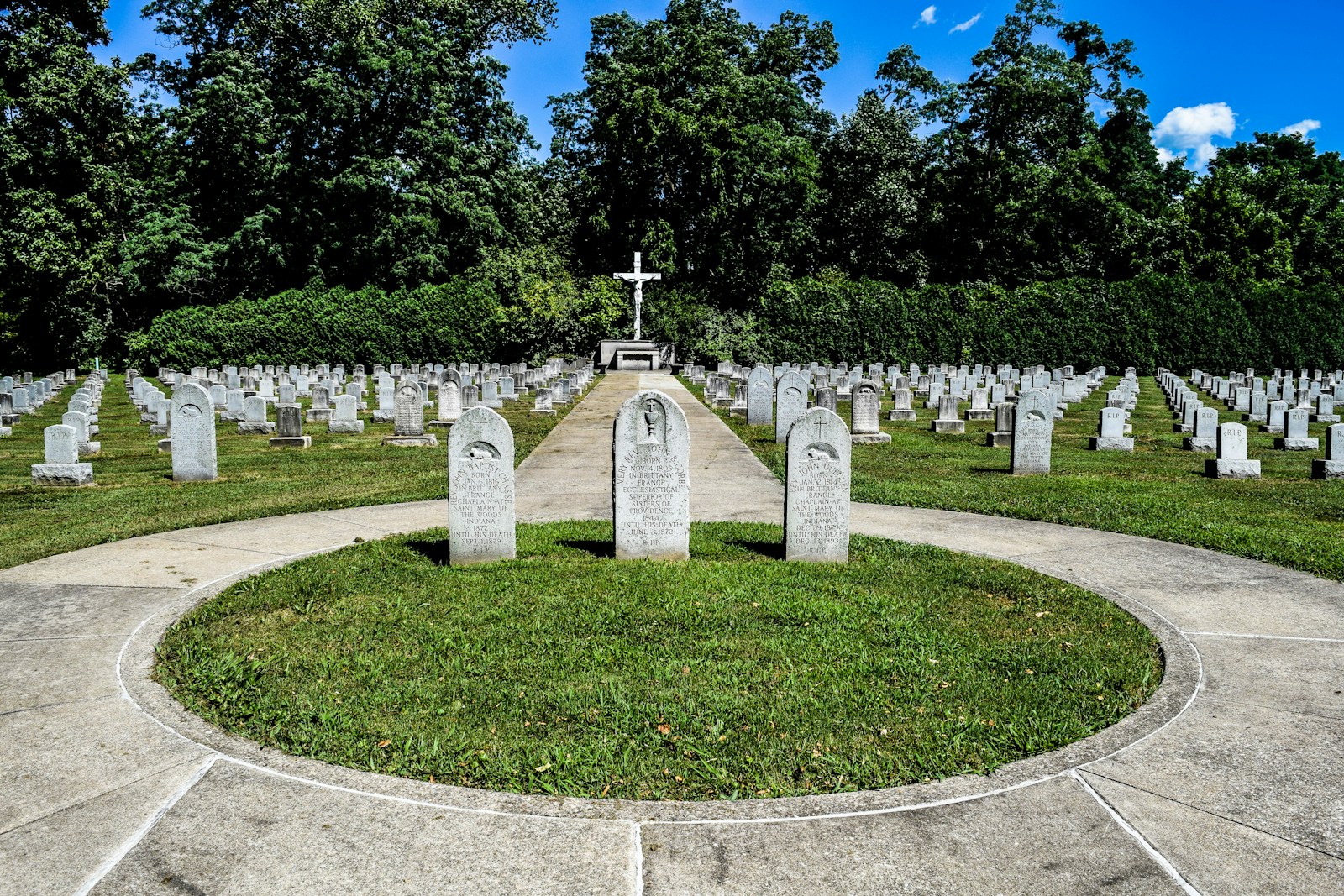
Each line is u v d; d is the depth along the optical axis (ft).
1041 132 214.69
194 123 173.47
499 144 198.80
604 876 15.55
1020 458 57.98
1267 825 17.10
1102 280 193.77
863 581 32.60
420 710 21.75
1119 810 17.56
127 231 186.19
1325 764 19.26
